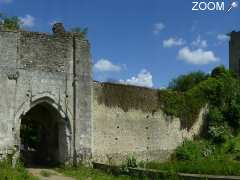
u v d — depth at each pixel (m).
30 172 25.66
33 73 27.69
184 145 37.72
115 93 32.81
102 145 31.11
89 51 30.20
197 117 40.16
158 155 35.50
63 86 28.80
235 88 43.66
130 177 24.12
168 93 37.53
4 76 26.58
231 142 39.22
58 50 28.91
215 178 20.86
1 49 26.70
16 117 26.73
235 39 71.56
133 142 33.56
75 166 28.34
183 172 24.30
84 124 29.27
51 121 30.72
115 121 32.44
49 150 30.88
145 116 34.97
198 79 70.00
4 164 25.12
